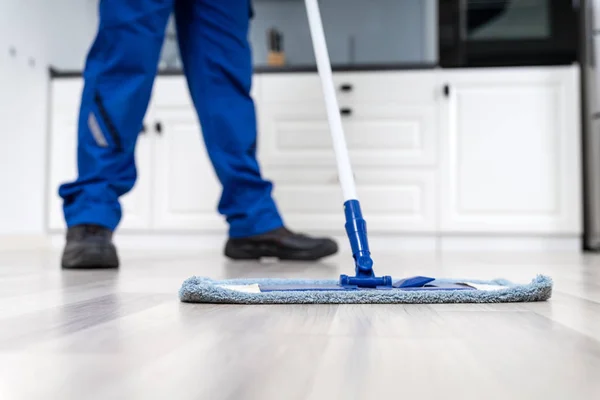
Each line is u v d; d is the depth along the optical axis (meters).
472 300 0.62
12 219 2.45
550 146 2.63
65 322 0.48
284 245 1.63
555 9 2.64
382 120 2.67
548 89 2.63
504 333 0.43
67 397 0.25
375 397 0.25
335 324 0.47
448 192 2.65
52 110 2.75
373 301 0.61
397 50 3.33
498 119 2.65
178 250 2.50
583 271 1.25
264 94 2.69
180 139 2.71
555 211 2.63
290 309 0.57
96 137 1.32
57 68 2.83
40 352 0.35
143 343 0.39
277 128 2.69
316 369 0.31
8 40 2.41
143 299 0.66
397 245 2.68
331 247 1.65
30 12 2.58
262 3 3.34
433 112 2.66
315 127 2.68
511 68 2.64
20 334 0.42
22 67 2.52
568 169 2.62
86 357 0.34
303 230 2.68
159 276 1.06
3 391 0.26
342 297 0.61
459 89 2.66
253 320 0.50
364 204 2.67
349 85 2.67
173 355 0.34
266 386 0.27
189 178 2.71
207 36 1.53
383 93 2.67
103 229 1.30
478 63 2.66
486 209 2.64
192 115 2.71
